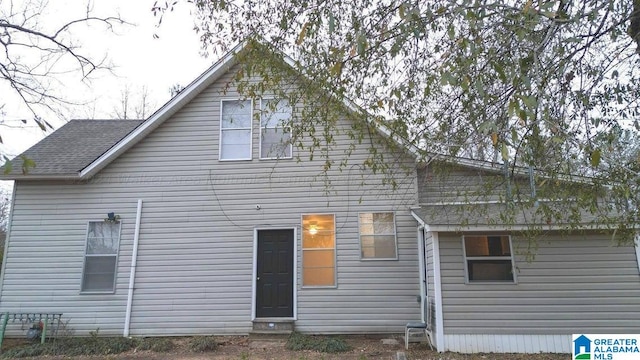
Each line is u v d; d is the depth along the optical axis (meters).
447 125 4.86
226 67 9.57
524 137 4.11
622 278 7.19
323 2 4.68
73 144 10.66
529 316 7.19
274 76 5.53
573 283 7.25
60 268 9.03
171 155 9.59
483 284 7.38
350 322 8.61
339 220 9.11
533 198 4.82
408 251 8.85
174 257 9.09
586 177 4.57
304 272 8.92
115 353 7.62
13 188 9.40
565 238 7.41
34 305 8.84
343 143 9.34
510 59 3.49
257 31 5.26
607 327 7.04
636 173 3.76
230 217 9.26
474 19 3.30
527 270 7.38
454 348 7.16
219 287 8.93
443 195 6.50
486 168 5.94
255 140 9.59
